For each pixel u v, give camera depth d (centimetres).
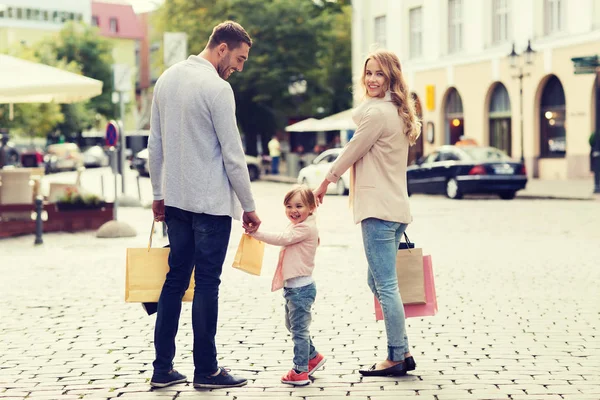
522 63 3856
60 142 7119
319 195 671
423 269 693
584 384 639
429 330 849
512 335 822
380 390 626
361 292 1088
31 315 944
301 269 648
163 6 5841
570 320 892
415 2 4644
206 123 626
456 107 4431
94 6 11000
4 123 4722
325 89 6047
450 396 607
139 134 7331
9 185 2011
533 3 3797
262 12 5653
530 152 3841
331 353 754
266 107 6069
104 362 724
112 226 1847
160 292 654
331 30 5916
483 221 2098
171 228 644
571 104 3588
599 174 2858
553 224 1986
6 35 9962
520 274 1225
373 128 656
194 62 638
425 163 3138
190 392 626
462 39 4316
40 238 1720
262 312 952
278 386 642
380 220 666
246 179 630
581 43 3516
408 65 4725
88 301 1031
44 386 645
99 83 1739
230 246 1670
